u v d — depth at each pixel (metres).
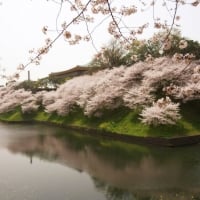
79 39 5.73
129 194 11.70
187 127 22.61
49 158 18.92
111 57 36.28
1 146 23.81
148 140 21.39
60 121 37.75
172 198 10.99
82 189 12.58
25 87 59.81
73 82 41.38
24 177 14.64
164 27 6.11
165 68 25.34
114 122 27.33
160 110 21.56
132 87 28.44
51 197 11.70
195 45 27.44
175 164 15.49
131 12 5.59
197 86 21.20
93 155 19.09
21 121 45.88
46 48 4.91
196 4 5.00
